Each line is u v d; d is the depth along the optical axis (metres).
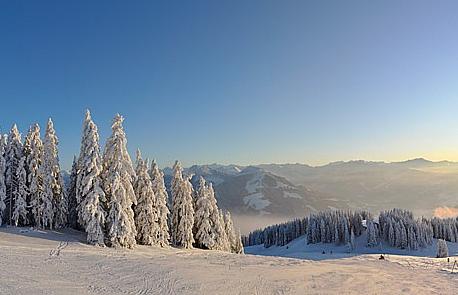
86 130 44.97
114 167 44.75
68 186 53.47
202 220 59.41
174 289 21.58
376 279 28.14
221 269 29.22
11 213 47.25
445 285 26.59
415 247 134.50
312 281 26.22
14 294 17.44
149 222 49.75
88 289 19.98
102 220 42.69
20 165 46.81
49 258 28.56
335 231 149.12
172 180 58.50
